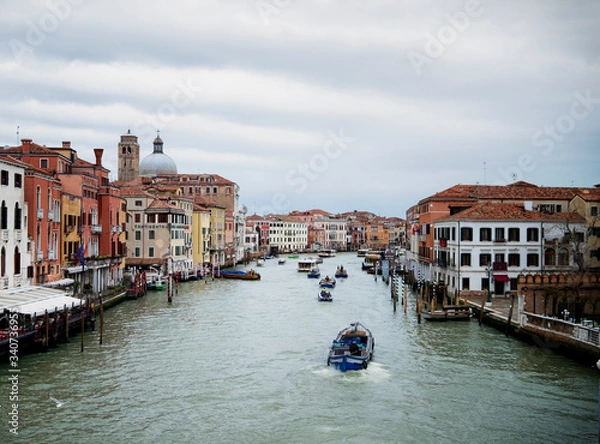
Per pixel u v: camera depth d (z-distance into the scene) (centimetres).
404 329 4441
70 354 3600
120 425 2469
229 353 3669
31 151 5625
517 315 4316
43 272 4844
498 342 3925
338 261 15100
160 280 7356
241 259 13362
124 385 2995
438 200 6775
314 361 3481
